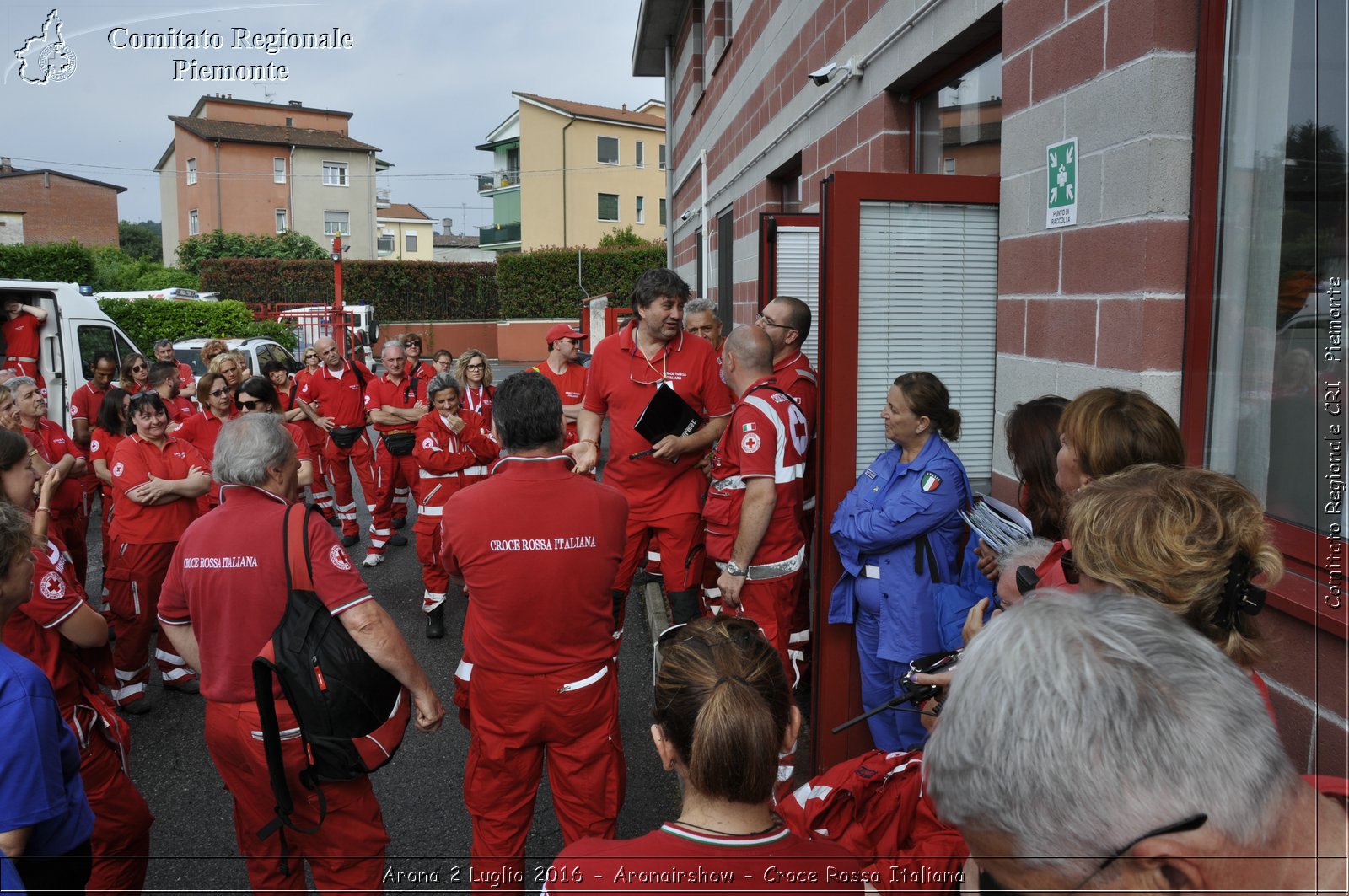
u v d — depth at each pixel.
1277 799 0.91
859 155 5.65
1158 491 1.42
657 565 4.72
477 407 7.44
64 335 9.28
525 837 2.79
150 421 4.64
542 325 34.91
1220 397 2.72
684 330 4.27
